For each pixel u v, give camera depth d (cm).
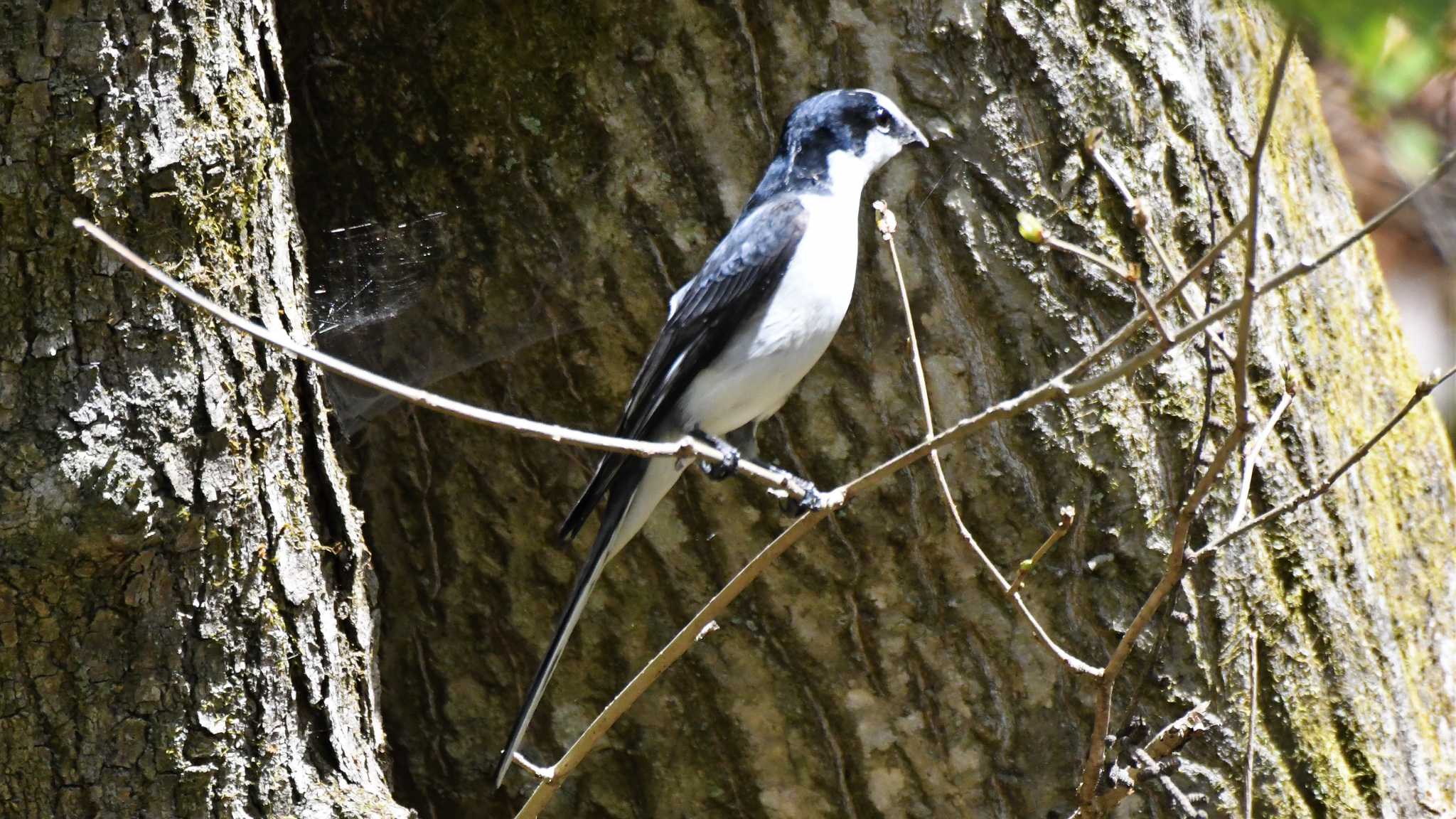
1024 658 798
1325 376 869
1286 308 847
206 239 566
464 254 798
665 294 783
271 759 580
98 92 539
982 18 759
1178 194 797
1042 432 774
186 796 560
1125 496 779
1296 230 875
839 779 818
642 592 816
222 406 567
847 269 737
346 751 614
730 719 820
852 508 786
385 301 811
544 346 801
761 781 824
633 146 776
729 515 793
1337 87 974
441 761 862
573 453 810
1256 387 812
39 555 532
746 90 769
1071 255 768
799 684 810
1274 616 819
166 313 552
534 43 773
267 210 605
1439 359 1464
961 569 791
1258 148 437
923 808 816
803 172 749
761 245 728
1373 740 857
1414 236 1428
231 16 584
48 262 536
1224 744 804
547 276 790
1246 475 586
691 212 780
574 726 841
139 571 550
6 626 538
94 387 540
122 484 538
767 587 800
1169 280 767
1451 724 927
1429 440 981
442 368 813
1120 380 777
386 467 837
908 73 762
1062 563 789
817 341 738
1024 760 805
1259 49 869
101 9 538
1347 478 871
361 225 809
